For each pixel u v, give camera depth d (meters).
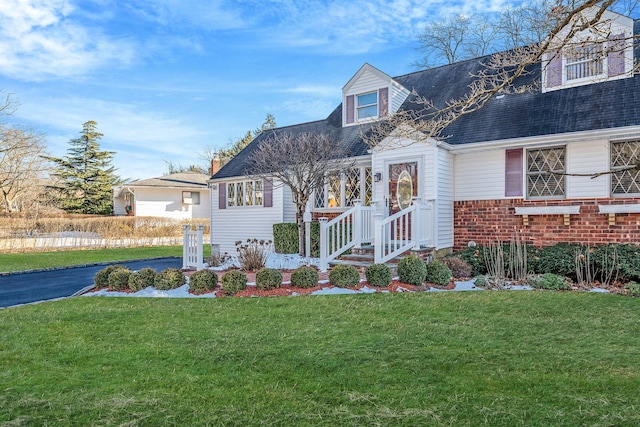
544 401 3.20
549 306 6.13
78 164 35.91
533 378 3.62
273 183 13.29
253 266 9.90
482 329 5.08
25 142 27.81
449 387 3.47
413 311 5.96
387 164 10.58
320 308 6.20
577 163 9.05
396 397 3.30
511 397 3.27
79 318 5.89
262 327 5.31
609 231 8.69
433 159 9.80
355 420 2.95
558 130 8.95
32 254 17.22
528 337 4.75
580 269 7.88
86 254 17.41
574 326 5.15
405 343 4.59
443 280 7.73
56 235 19.78
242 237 14.98
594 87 9.66
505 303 6.34
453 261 8.84
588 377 3.62
